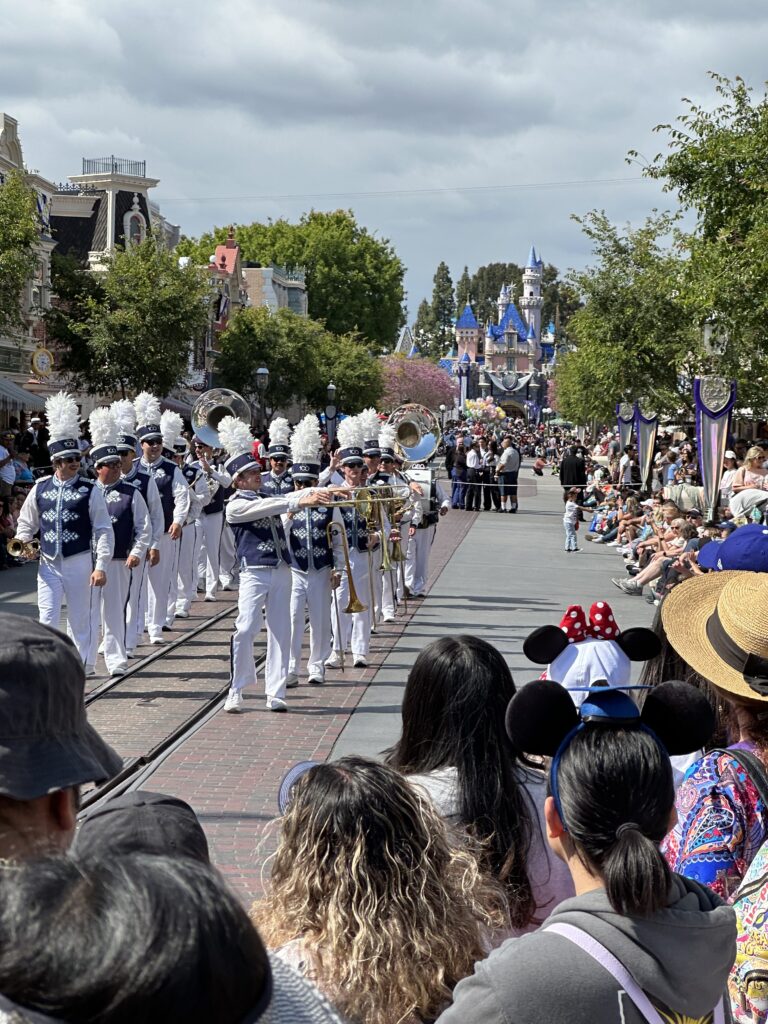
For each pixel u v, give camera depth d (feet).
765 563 14.83
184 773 28.35
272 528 35.01
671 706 9.10
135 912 4.53
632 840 7.70
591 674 12.14
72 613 37.73
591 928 7.61
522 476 222.28
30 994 4.34
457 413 411.34
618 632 12.68
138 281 139.74
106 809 8.53
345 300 288.30
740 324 74.02
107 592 39.88
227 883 5.27
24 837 7.20
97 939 4.43
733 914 7.95
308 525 38.91
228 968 4.68
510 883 11.56
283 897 9.44
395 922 9.18
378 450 50.19
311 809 9.50
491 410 386.73
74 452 37.45
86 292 143.23
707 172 73.97
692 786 10.69
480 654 12.08
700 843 10.39
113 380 140.46
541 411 544.62
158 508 43.16
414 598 58.90
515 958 7.53
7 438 83.71
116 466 40.83
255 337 198.29
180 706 35.32
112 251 149.48
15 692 7.11
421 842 9.54
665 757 8.37
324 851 9.34
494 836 11.48
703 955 7.65
